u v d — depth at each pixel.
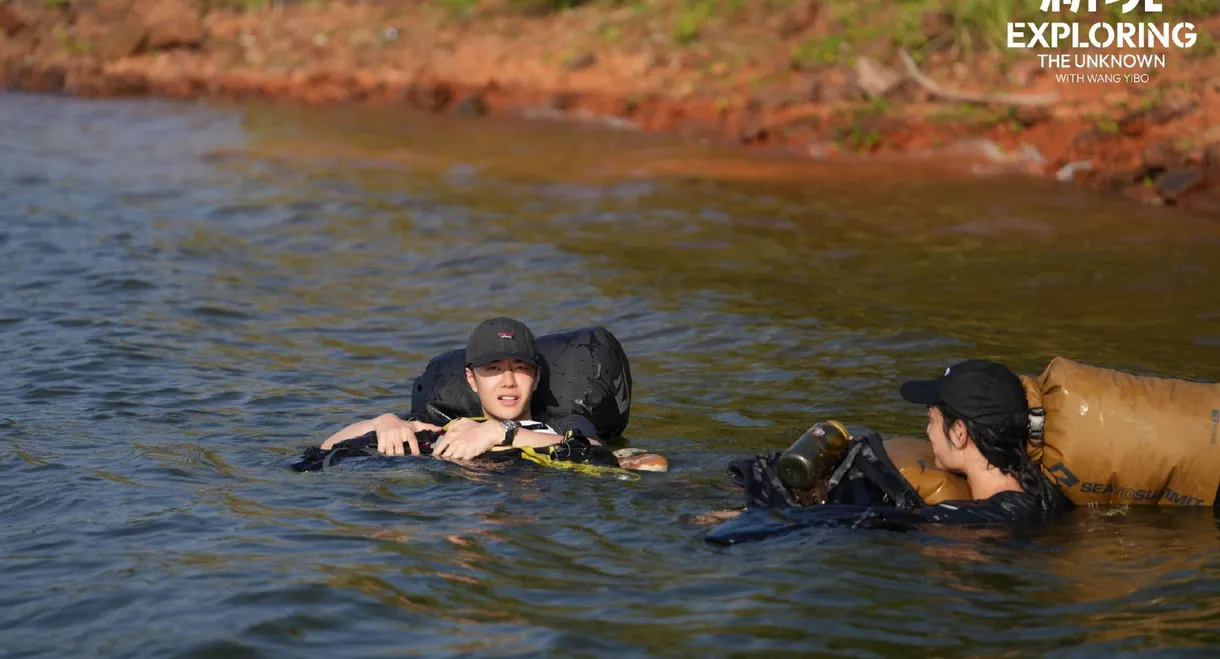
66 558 12.48
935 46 51.00
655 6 64.94
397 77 63.47
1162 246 30.30
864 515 13.11
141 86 65.38
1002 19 49.78
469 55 64.19
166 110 59.19
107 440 16.73
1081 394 13.64
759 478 13.92
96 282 26.41
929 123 44.62
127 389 19.41
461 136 51.06
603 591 11.71
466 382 16.84
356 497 14.30
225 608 11.23
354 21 71.38
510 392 16.02
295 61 67.25
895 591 11.71
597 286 26.98
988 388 13.38
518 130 52.44
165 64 69.00
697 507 14.07
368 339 23.16
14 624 11.02
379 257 29.95
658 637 10.73
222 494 14.48
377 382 20.36
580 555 12.62
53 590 11.71
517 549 12.77
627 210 35.72
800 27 57.75
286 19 73.25
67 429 17.20
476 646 10.54
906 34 52.12
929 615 11.20
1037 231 32.31
